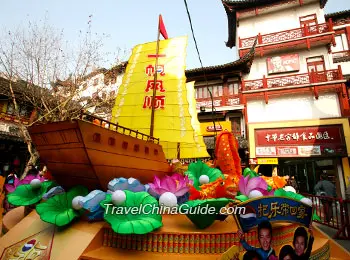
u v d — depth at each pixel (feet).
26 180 19.21
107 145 14.49
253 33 70.49
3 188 24.57
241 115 63.05
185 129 28.30
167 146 36.55
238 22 72.74
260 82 61.21
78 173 14.47
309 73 57.57
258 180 13.71
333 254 13.66
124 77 33.94
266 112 60.70
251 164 56.39
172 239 10.82
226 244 10.75
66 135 13.29
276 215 9.16
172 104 29.71
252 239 11.13
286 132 57.00
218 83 66.90
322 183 30.22
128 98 32.01
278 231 11.88
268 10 70.28
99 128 13.96
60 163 14.58
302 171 58.65
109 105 51.88
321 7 65.16
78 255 10.50
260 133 58.85
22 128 41.88
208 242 10.72
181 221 13.21
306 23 66.03
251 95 61.36
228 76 65.82
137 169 17.06
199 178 17.95
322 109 56.65
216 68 64.03
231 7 72.49
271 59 65.05
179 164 22.65
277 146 56.70
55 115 42.57
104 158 14.19
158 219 11.58
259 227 8.60
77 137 12.91
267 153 56.90
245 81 62.69
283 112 59.41
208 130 61.21
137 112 30.53
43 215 12.46
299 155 54.60
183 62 31.83
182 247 10.67
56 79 45.55
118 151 15.38
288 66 63.00
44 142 14.51
